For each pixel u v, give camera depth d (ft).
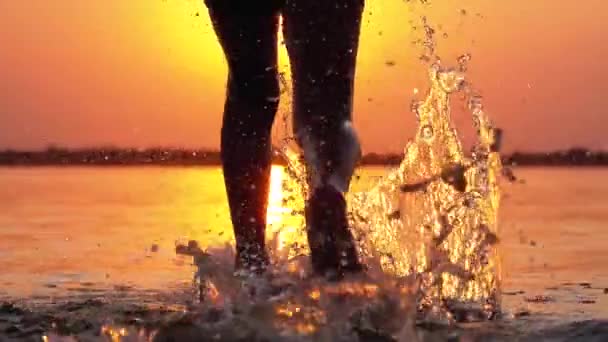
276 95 15.48
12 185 65.46
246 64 15.33
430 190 15.88
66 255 23.90
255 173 15.56
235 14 15.11
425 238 15.56
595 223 33.06
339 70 12.94
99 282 19.22
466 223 15.66
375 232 15.52
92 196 51.26
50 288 18.45
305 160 13.20
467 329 13.57
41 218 35.73
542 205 42.78
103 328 13.88
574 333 13.29
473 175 15.81
